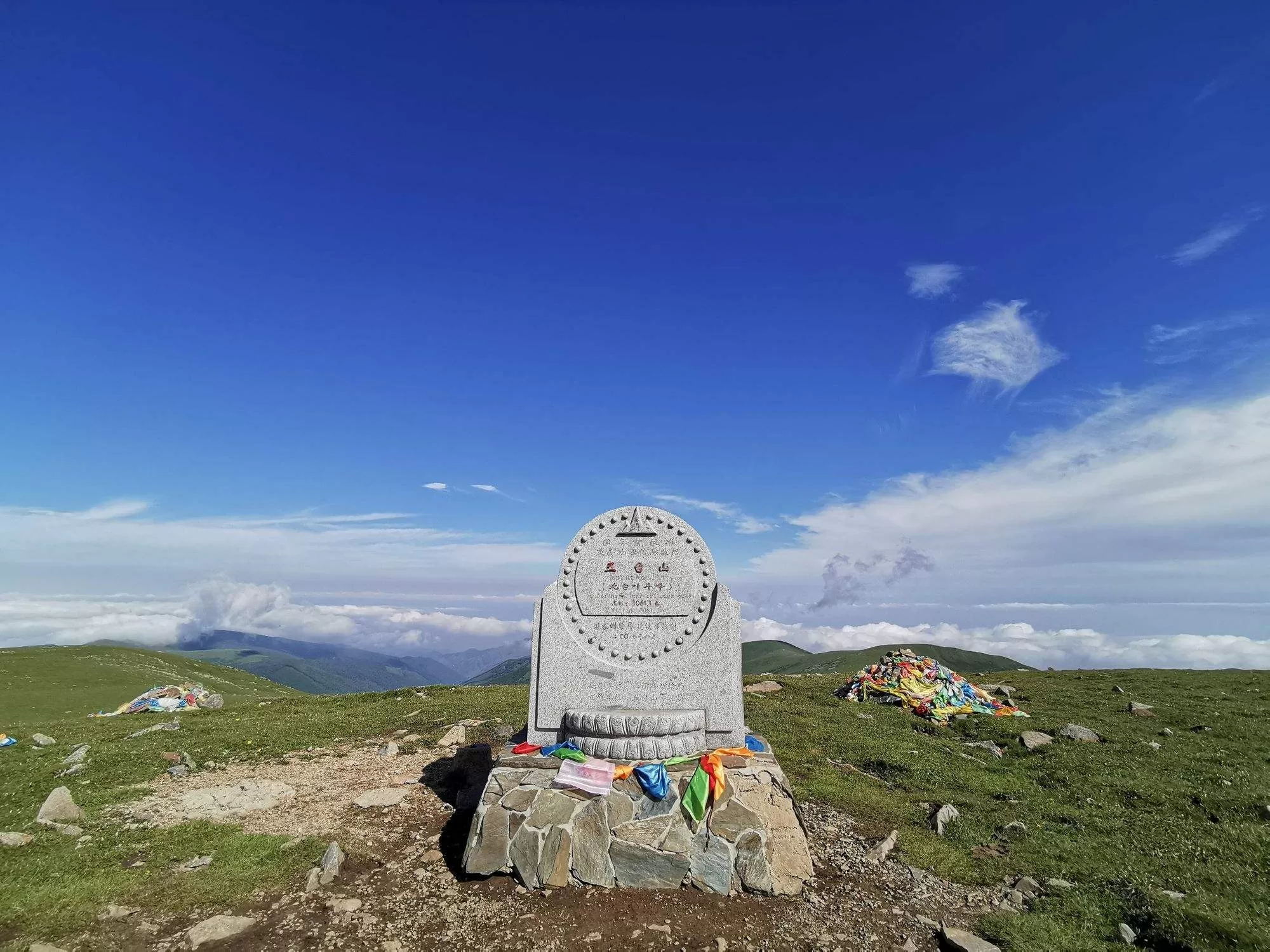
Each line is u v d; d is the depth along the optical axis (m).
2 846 3.53
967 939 2.75
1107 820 4.20
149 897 3.06
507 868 3.28
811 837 3.90
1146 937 2.81
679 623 4.19
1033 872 3.46
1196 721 7.08
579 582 4.28
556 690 4.09
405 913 2.98
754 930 2.89
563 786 3.41
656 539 4.32
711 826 3.28
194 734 6.55
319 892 3.15
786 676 10.60
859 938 2.85
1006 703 8.09
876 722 7.14
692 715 3.76
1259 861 3.53
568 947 2.74
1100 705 8.23
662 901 3.09
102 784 4.76
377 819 4.14
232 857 3.50
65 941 2.67
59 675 14.50
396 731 6.67
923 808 4.43
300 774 5.19
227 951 2.67
